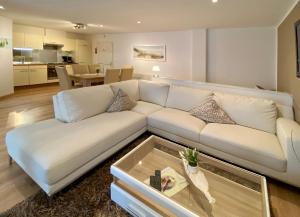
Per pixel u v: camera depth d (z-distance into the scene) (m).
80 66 6.28
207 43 5.80
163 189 1.54
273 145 2.03
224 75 5.71
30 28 6.65
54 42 7.49
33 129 2.21
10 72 5.66
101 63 8.58
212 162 1.92
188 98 3.14
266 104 2.49
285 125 2.07
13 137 2.07
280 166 1.89
